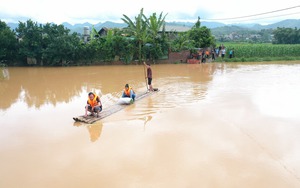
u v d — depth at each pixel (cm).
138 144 764
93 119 975
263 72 2278
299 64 2970
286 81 1792
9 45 2677
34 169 634
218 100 1262
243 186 555
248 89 1520
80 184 569
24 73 2261
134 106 1177
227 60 3231
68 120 998
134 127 907
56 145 767
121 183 570
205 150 719
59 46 2664
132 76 2084
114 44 2791
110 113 1059
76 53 2742
